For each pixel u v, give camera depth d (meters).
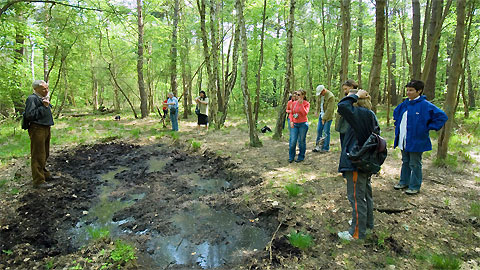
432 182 4.80
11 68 11.84
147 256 3.40
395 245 3.17
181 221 4.23
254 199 4.62
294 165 6.08
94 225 4.18
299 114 6.03
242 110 19.78
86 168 6.82
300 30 17.12
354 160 3.01
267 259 3.14
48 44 12.60
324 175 5.32
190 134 10.41
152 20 15.71
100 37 15.41
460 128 8.80
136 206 4.75
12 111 15.95
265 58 16.84
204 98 11.32
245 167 6.20
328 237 3.42
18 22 9.63
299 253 3.18
